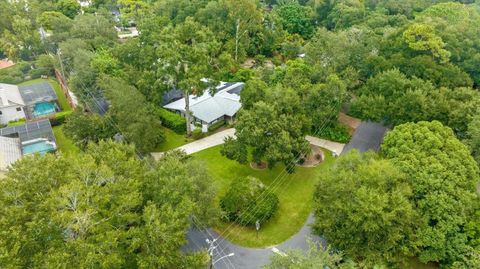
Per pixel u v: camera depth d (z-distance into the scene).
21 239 24.80
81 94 60.69
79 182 27.22
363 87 55.75
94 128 50.03
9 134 55.25
